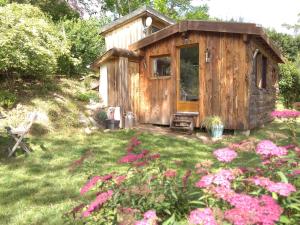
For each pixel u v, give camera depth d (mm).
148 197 2477
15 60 8789
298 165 2725
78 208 2588
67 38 12797
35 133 8055
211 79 8938
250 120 8531
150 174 2855
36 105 9367
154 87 10227
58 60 12195
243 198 1806
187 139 8164
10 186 4777
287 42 23344
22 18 9547
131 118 9688
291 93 16500
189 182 2848
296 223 2076
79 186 4699
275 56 12945
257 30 7977
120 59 9914
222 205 2127
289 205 2076
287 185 1993
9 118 8430
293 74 16266
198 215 1683
